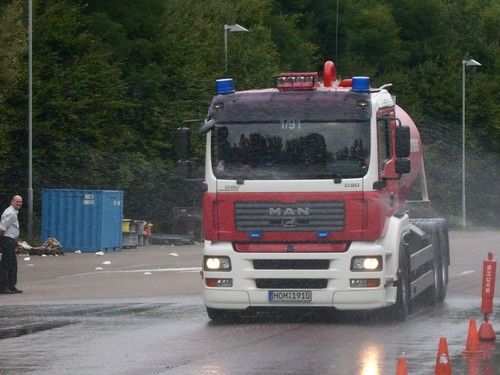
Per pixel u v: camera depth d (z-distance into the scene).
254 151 23.69
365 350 19.50
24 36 59.47
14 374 16.89
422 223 28.98
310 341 20.88
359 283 23.30
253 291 23.52
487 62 122.06
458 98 106.44
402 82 102.31
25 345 20.34
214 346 20.14
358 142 23.45
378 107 24.06
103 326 23.42
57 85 64.31
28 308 27.58
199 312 26.41
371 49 102.94
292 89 24.05
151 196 71.12
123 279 37.41
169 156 74.06
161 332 22.36
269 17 108.38
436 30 115.81
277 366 17.58
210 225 23.72
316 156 23.50
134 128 72.31
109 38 73.62
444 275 30.22
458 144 106.00
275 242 23.52
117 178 67.12
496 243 66.81
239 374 16.78
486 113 107.75
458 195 103.81
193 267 43.59
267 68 88.31
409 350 19.47
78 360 18.39
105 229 55.62
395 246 24.11
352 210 23.28
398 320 24.50
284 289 23.42
